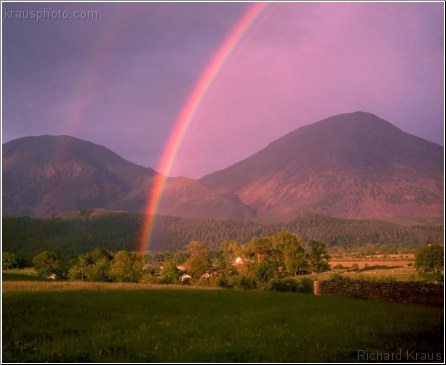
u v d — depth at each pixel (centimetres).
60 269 9538
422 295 3544
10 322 2541
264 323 2617
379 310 3048
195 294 3759
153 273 8725
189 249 10006
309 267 11019
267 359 1947
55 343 2155
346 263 16088
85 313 2823
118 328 2488
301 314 2894
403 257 18850
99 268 8400
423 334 2367
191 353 2028
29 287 3962
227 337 2297
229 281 7062
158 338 2262
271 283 6781
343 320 2697
